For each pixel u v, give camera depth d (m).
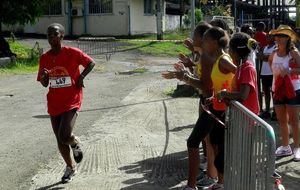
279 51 6.79
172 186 5.91
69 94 5.91
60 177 6.33
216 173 5.80
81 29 35.81
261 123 3.51
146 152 7.43
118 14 34.84
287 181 6.00
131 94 13.49
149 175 6.33
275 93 6.89
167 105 11.47
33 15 23.25
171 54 27.86
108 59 24.89
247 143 3.88
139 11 35.75
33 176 6.41
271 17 44.56
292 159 6.88
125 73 19.95
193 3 13.86
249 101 4.84
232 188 4.39
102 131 8.90
